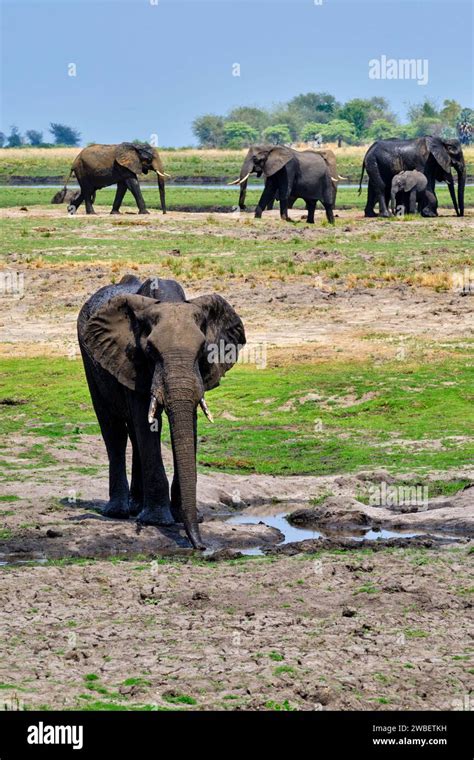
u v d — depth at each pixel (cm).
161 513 1641
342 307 3428
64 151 12888
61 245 4562
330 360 2780
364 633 1185
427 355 2786
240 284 3781
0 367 2877
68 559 1495
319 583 1355
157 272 3972
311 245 4553
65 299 3684
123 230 4959
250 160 5584
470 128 17988
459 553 1502
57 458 2098
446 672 1084
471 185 8706
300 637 1168
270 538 1639
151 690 1027
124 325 1573
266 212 6303
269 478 2014
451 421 2327
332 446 2202
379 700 1024
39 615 1245
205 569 1426
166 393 1474
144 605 1284
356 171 10056
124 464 1755
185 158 11294
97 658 1109
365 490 1919
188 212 6303
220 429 2334
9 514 1688
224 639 1162
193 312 1523
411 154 5794
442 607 1274
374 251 4372
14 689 1020
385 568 1415
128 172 5753
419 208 5859
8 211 5906
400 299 3497
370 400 2459
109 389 1669
